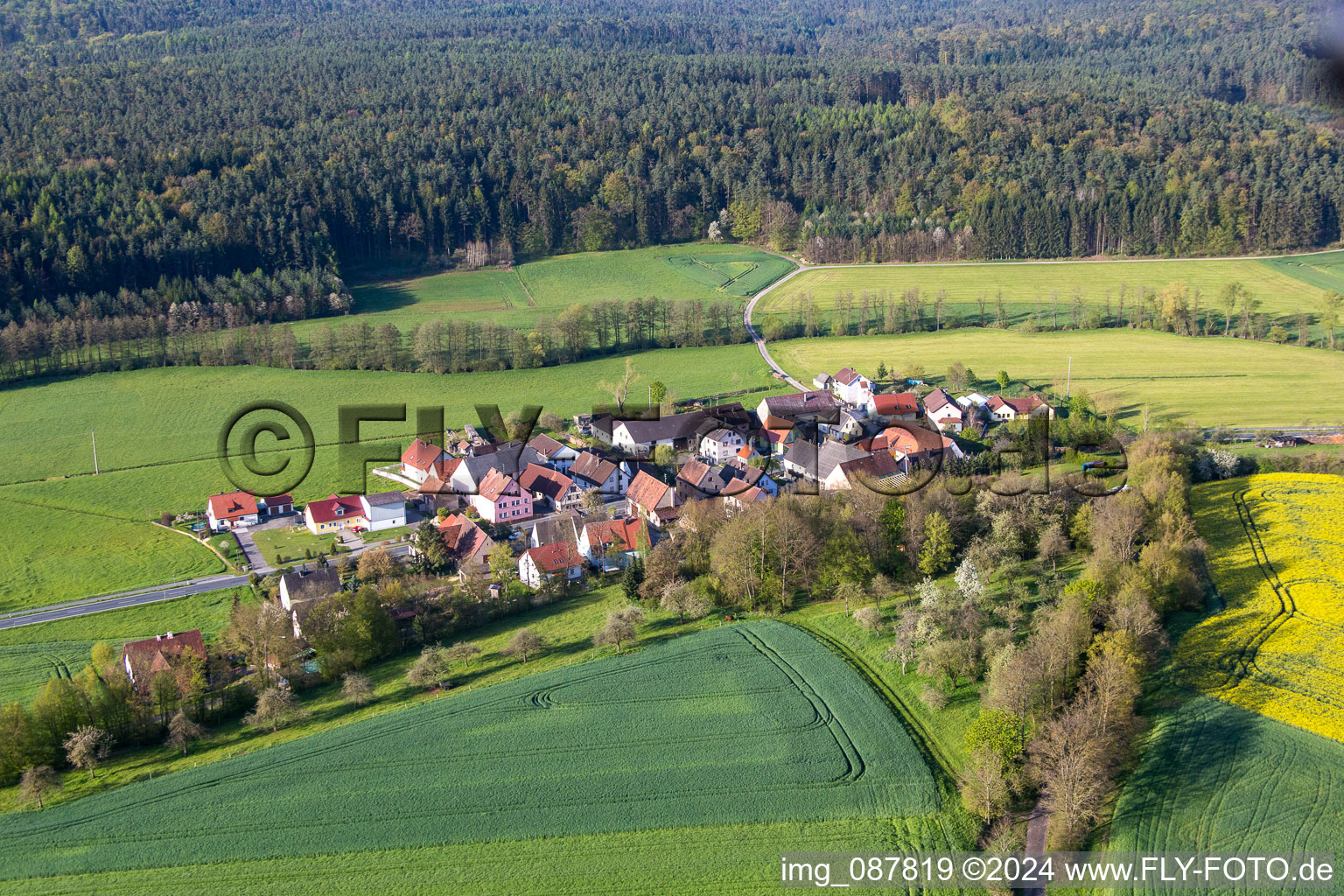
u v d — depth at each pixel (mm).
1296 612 103875
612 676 100438
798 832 78125
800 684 97500
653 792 82875
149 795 85438
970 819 79188
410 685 101875
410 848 77875
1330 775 79562
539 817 80562
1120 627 95812
